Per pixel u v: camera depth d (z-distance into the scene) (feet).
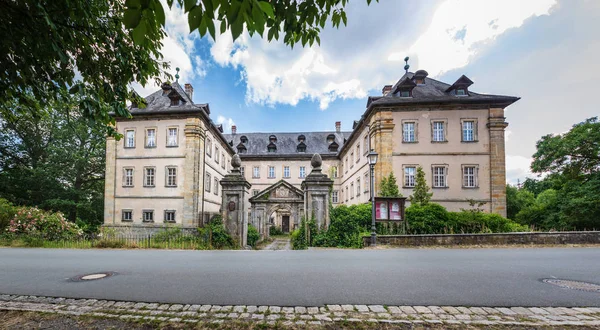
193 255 26.12
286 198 70.49
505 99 62.75
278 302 11.99
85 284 15.20
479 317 10.30
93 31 12.62
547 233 33.37
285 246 51.52
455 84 67.62
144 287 14.47
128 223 73.46
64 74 12.59
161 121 75.82
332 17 11.39
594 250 29.40
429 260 22.72
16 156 79.71
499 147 62.75
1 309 11.09
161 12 5.66
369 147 69.41
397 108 64.75
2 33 10.43
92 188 90.38
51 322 9.82
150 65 14.85
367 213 40.83
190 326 9.43
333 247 31.50
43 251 30.01
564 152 60.03
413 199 52.85
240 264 21.02
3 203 42.22
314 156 34.55
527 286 14.75
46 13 9.61
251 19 5.74
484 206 61.93
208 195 82.64
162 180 74.08
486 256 25.02
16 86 12.13
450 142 63.82
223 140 98.43
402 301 12.16
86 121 12.91
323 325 9.47
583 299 12.64
